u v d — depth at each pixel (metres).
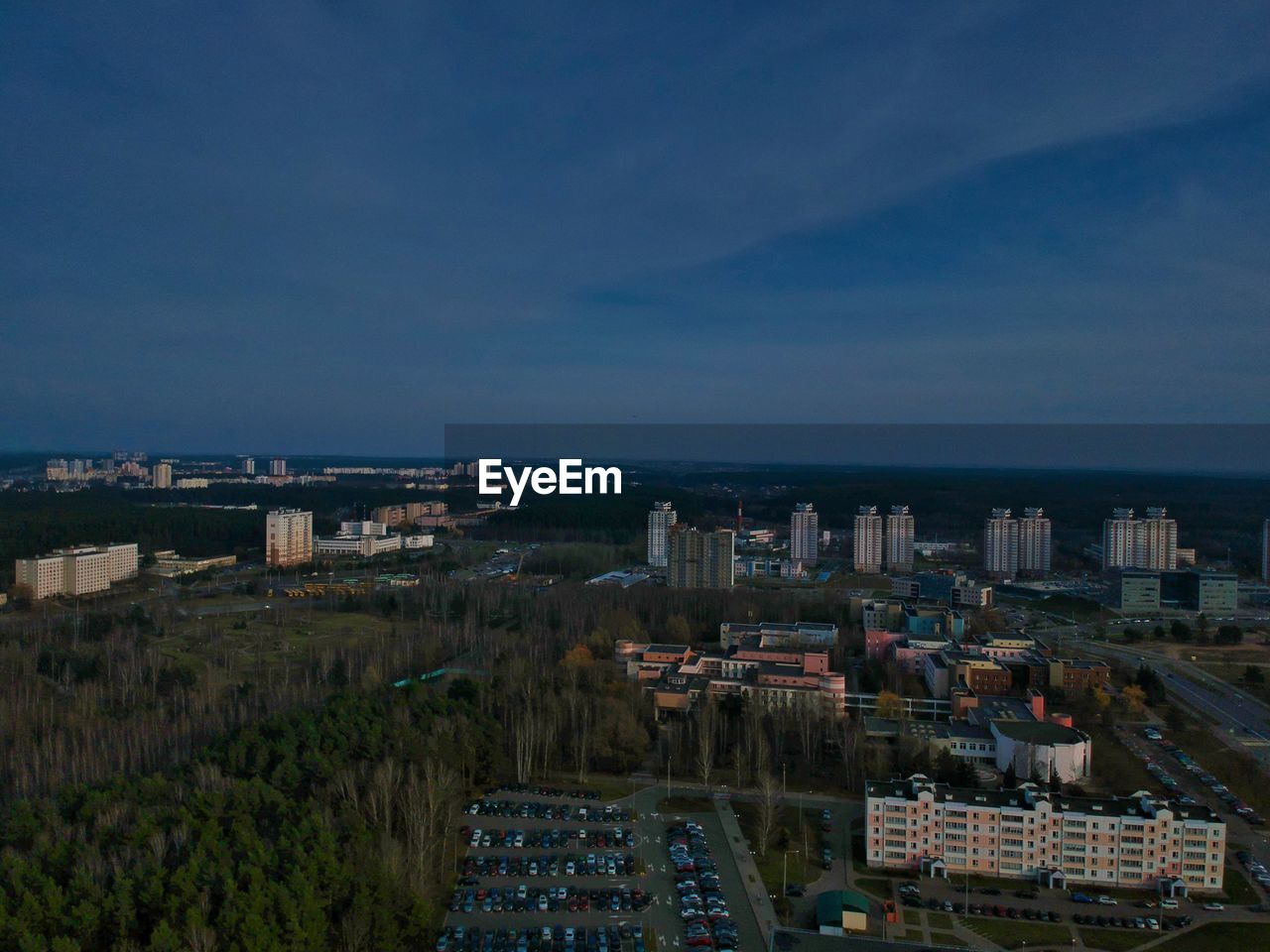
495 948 155.00
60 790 195.38
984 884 181.12
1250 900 173.12
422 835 173.75
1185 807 183.00
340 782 193.12
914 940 158.62
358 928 144.25
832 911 162.88
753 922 164.00
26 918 133.75
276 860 154.88
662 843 196.75
